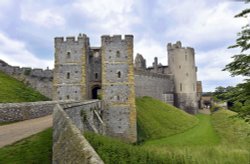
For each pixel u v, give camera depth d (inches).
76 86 1991.9
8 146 603.8
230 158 1106.1
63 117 561.3
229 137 1845.5
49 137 684.7
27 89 2460.6
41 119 1017.5
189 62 3875.5
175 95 3860.7
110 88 1957.4
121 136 1905.8
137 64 4276.6
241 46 630.5
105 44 1991.9
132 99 1945.1
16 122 945.5
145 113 2493.8
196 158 1093.8
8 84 2325.3
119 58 1980.8
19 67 2628.0
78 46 2017.7
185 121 2659.9
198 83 4480.8
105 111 1936.5
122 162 880.9
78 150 302.4
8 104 954.1
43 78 2576.3
